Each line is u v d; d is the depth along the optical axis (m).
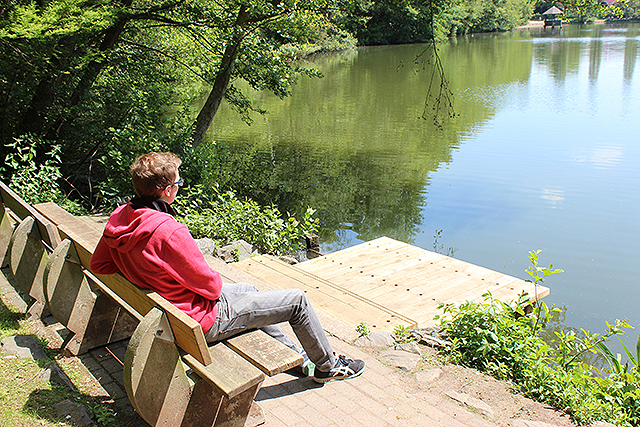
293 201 11.21
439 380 3.57
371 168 13.52
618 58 37.12
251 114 21.12
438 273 6.09
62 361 3.09
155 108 9.99
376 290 5.63
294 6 10.80
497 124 18.08
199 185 8.98
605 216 9.62
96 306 3.17
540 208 10.22
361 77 31.53
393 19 52.62
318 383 3.14
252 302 2.63
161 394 2.28
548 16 85.62
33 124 9.16
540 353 4.02
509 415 3.25
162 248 2.32
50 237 3.49
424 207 10.65
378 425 2.78
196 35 12.28
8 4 7.41
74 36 8.90
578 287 7.14
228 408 2.47
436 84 27.70
